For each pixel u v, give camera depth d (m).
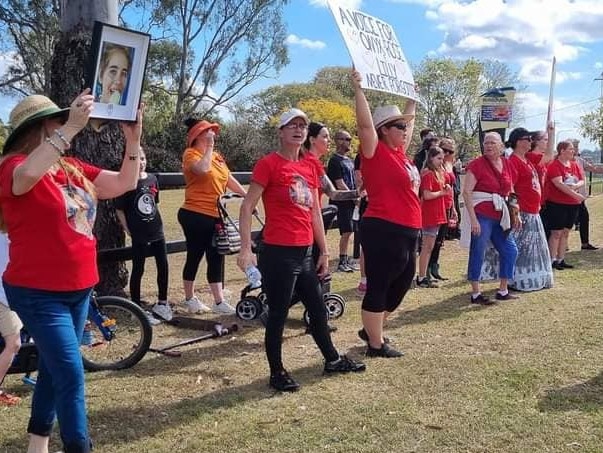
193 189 6.79
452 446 3.71
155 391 4.65
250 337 6.10
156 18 31.83
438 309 7.09
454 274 9.24
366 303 5.29
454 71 46.81
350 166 9.39
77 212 3.11
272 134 38.25
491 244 7.62
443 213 8.38
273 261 4.54
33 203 2.97
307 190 4.64
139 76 3.40
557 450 3.64
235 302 7.67
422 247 8.30
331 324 6.49
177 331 6.31
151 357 5.46
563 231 9.48
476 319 6.58
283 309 4.59
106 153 6.74
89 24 6.71
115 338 5.34
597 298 7.36
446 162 10.02
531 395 4.45
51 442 3.78
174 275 9.59
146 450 3.70
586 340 5.70
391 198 5.08
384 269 5.17
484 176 7.23
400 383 4.71
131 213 6.37
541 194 8.92
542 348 5.49
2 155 3.07
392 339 5.91
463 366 5.05
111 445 3.77
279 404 4.35
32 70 30.12
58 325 3.03
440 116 47.84
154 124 31.91
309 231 4.68
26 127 3.01
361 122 4.95
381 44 5.33
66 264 3.05
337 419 4.08
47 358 3.02
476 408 4.22
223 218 6.83
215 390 4.66
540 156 8.91
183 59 34.41
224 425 4.03
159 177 7.13
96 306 5.07
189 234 6.88
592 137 36.44
